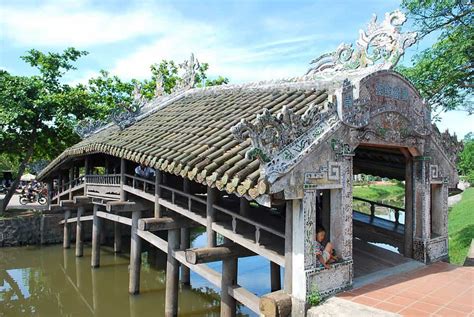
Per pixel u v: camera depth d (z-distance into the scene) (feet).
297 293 20.48
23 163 75.51
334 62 29.07
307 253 20.38
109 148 38.42
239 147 23.80
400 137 26.04
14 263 60.54
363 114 23.18
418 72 50.34
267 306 20.71
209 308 41.16
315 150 20.83
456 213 78.59
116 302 44.14
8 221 67.97
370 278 24.57
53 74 78.23
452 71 48.34
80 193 60.49
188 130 32.48
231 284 28.78
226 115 31.78
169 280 36.27
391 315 18.47
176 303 36.45
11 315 41.42
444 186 30.40
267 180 18.53
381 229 35.09
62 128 75.97
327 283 21.18
